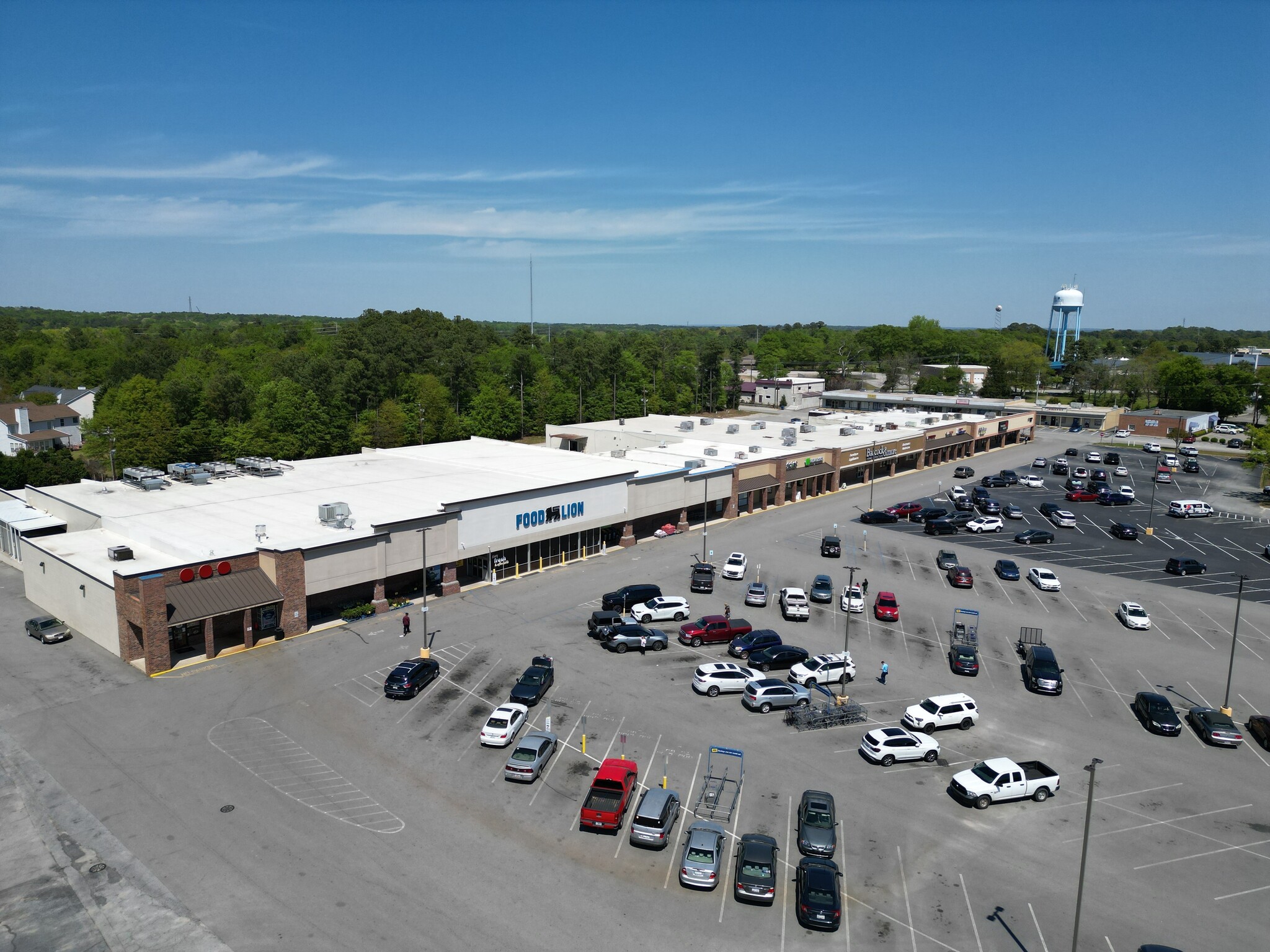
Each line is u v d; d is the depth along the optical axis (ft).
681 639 175.83
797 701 147.02
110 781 116.88
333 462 276.82
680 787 119.65
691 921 92.79
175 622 153.28
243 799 113.19
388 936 88.38
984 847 108.58
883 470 388.98
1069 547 265.75
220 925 89.35
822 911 91.40
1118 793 123.13
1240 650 181.37
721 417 591.78
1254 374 631.15
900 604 207.00
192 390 361.92
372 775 120.16
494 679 153.99
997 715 147.95
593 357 590.96
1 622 179.52
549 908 93.86
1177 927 94.38
